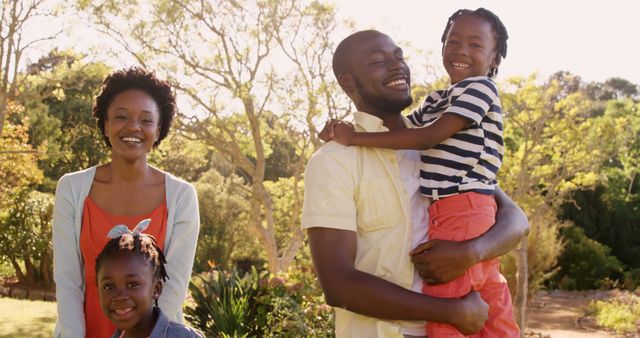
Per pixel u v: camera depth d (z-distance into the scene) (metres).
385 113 2.74
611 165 38.00
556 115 16.95
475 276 2.48
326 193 2.41
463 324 2.34
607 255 31.52
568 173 17.52
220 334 7.57
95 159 30.34
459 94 2.73
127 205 3.04
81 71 19.44
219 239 26.41
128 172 3.04
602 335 19.83
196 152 25.02
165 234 3.04
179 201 3.10
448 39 3.10
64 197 3.02
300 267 9.12
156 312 2.64
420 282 2.48
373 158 2.52
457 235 2.53
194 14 19.48
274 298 7.71
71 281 2.98
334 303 2.34
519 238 2.66
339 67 2.72
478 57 3.01
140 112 3.01
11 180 18.16
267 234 21.16
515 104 16.53
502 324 2.63
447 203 2.59
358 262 2.47
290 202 23.42
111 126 3.01
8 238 19.41
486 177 2.66
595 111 46.81
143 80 3.08
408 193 2.61
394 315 2.28
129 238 2.62
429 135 2.53
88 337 2.95
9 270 21.56
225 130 21.02
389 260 2.45
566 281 29.31
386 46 2.67
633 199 35.09
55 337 2.91
